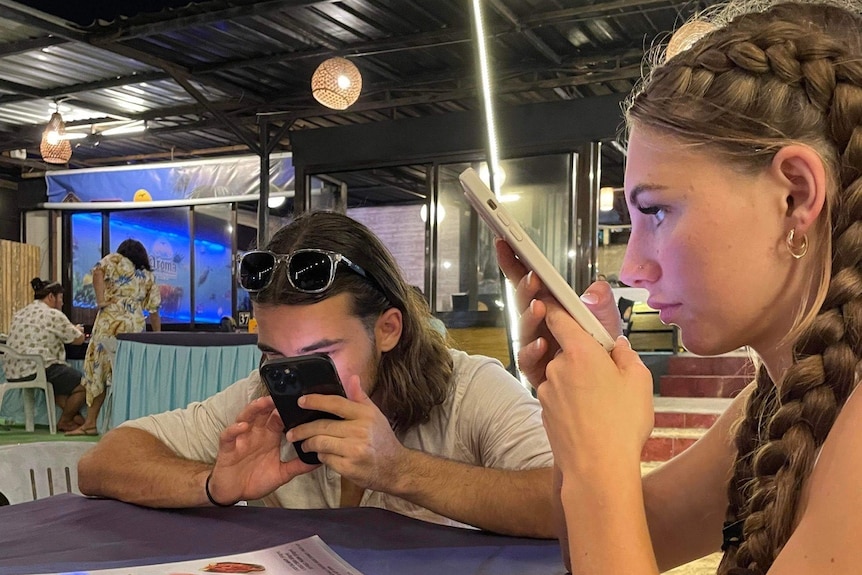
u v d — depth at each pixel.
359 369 1.18
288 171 8.37
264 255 1.13
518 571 0.82
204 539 0.95
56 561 0.84
